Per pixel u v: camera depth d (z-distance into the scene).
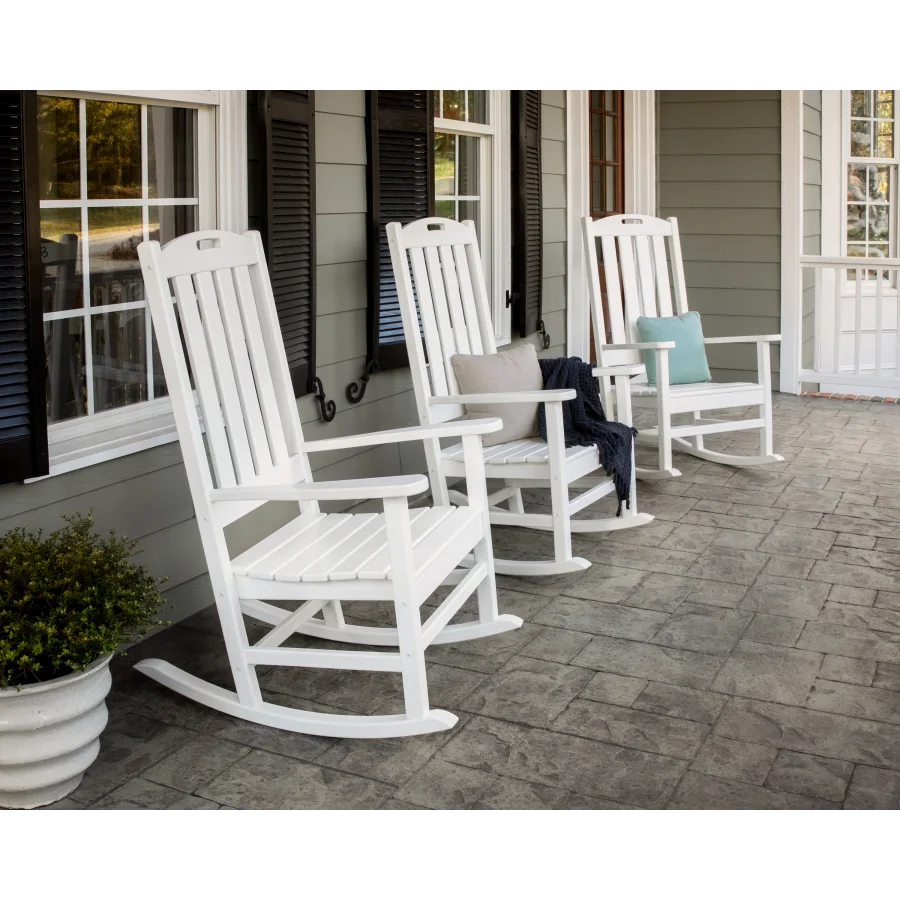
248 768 2.45
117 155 3.08
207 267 2.80
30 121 2.50
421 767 2.43
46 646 2.18
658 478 4.78
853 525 4.18
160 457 3.16
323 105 3.78
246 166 3.39
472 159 4.93
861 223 7.85
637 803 2.27
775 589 3.52
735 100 6.82
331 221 3.88
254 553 2.72
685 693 2.78
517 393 3.53
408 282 3.63
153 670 2.83
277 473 2.93
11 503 2.69
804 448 5.43
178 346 2.59
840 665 2.94
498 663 2.98
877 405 6.51
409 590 2.48
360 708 2.74
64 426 2.95
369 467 4.27
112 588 2.31
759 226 6.91
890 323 8.02
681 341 4.94
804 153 6.98
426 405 3.62
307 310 3.68
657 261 5.08
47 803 2.30
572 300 6.06
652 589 3.53
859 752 2.47
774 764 2.42
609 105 6.56
